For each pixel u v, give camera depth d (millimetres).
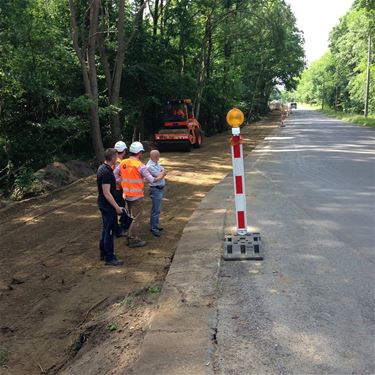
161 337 3934
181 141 22625
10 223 10086
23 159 18531
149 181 7750
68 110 20000
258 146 23344
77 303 5707
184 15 30562
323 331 3924
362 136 27609
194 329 4047
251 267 5582
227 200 10102
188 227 7852
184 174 15797
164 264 6801
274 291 4820
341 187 10875
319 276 5207
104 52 21375
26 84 16453
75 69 19766
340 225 7441
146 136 29641
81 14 22000
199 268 5637
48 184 13672
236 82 41531
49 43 17156
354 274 5238
